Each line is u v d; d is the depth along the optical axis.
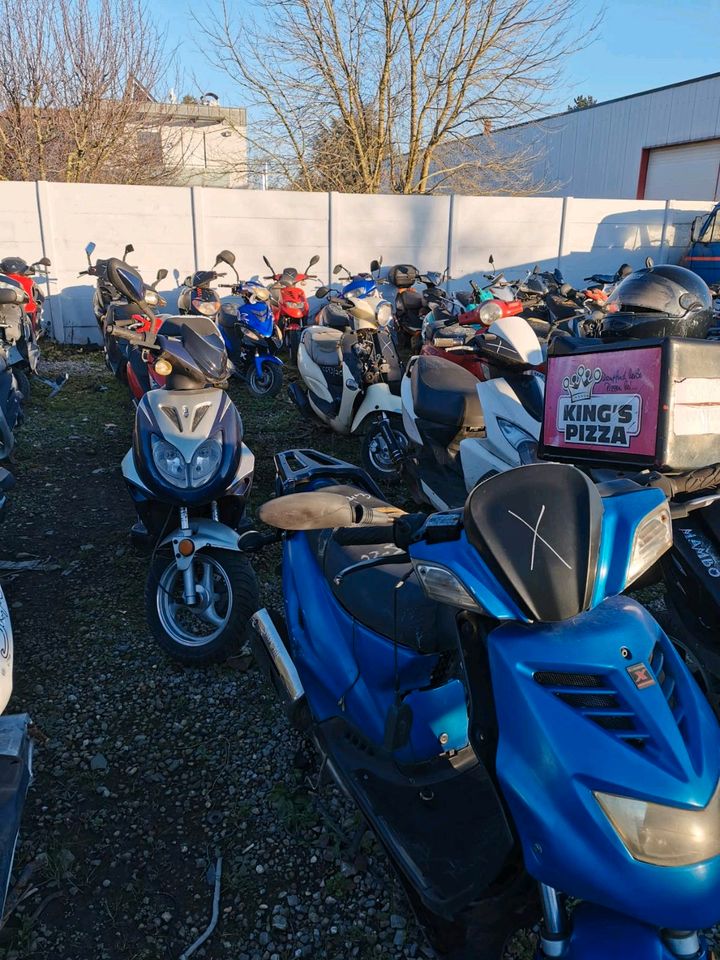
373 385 5.56
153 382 5.42
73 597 3.85
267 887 2.25
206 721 2.97
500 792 1.53
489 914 1.65
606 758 1.36
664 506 1.71
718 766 1.42
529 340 3.89
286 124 15.93
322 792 2.62
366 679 2.35
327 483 3.14
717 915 1.32
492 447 3.88
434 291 10.52
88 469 5.73
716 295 11.13
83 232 10.85
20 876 2.26
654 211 13.01
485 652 1.64
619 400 2.54
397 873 1.82
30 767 2.22
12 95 14.21
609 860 1.32
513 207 12.27
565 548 1.50
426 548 1.64
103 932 2.10
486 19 14.98
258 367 8.07
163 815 2.51
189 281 9.56
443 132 15.97
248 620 3.09
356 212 11.64
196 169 18.33
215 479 3.17
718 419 2.47
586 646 1.47
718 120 19.75
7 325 7.05
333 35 15.17
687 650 2.43
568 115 25.11
